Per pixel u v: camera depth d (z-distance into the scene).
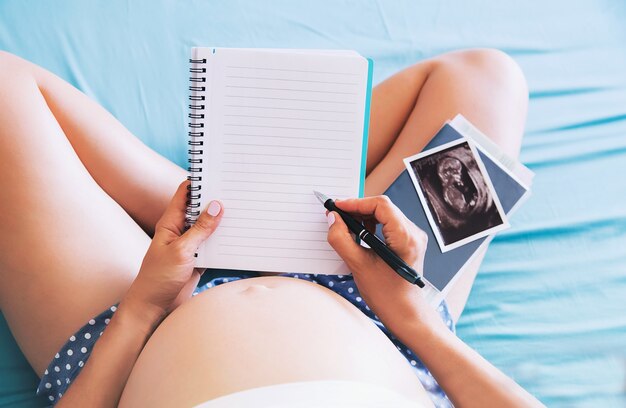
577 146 1.24
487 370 0.71
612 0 1.33
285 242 0.76
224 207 0.75
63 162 0.91
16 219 0.87
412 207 1.02
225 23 1.24
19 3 1.17
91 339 0.86
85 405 0.72
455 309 1.02
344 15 1.28
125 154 1.01
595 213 1.20
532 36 1.31
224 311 0.69
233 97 0.73
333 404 0.56
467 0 1.32
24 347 0.91
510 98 1.08
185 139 1.17
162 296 0.76
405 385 0.67
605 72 1.30
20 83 0.92
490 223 1.01
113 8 1.20
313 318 0.68
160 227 0.76
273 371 0.60
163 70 1.20
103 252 0.90
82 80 1.16
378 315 0.77
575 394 1.08
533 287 1.15
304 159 0.75
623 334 1.12
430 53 1.28
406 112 1.13
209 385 0.60
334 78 0.74
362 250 0.73
